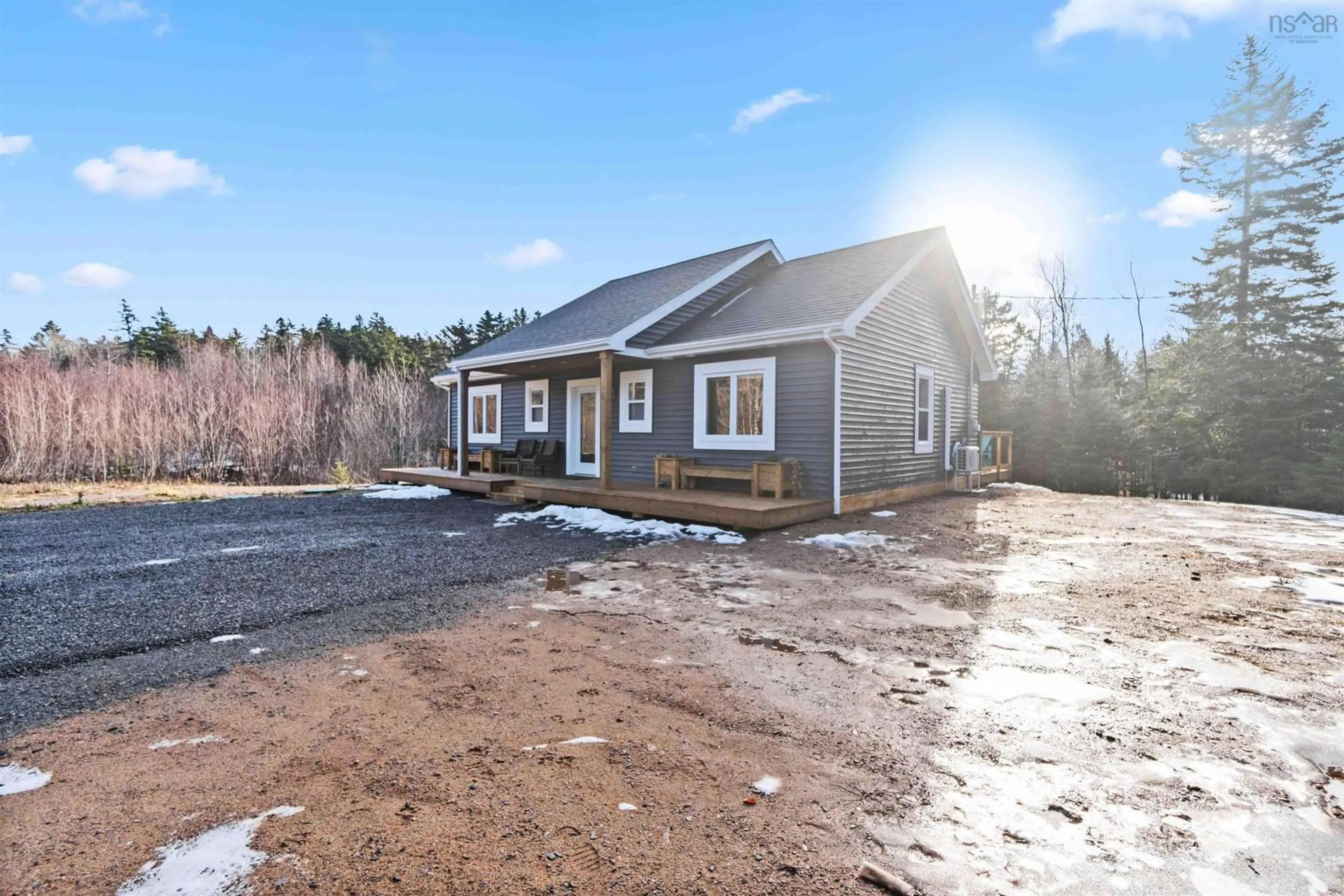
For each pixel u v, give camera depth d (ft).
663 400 35.96
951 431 42.24
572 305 50.62
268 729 8.85
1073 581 17.70
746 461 31.78
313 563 20.13
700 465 33.76
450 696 10.02
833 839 6.40
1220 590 16.66
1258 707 9.64
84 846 6.24
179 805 6.95
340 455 74.64
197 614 14.55
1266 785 7.47
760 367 31.12
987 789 7.35
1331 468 47.39
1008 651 12.05
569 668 11.23
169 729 8.85
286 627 13.64
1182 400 57.72
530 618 14.29
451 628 13.52
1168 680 10.66
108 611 14.82
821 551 22.04
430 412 86.58
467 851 6.16
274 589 16.83
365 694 10.08
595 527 27.89
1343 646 12.38
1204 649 12.17
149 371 72.84
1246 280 62.85
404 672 11.00
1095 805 7.04
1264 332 58.34
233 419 64.75
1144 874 5.88
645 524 27.89
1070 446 57.72
